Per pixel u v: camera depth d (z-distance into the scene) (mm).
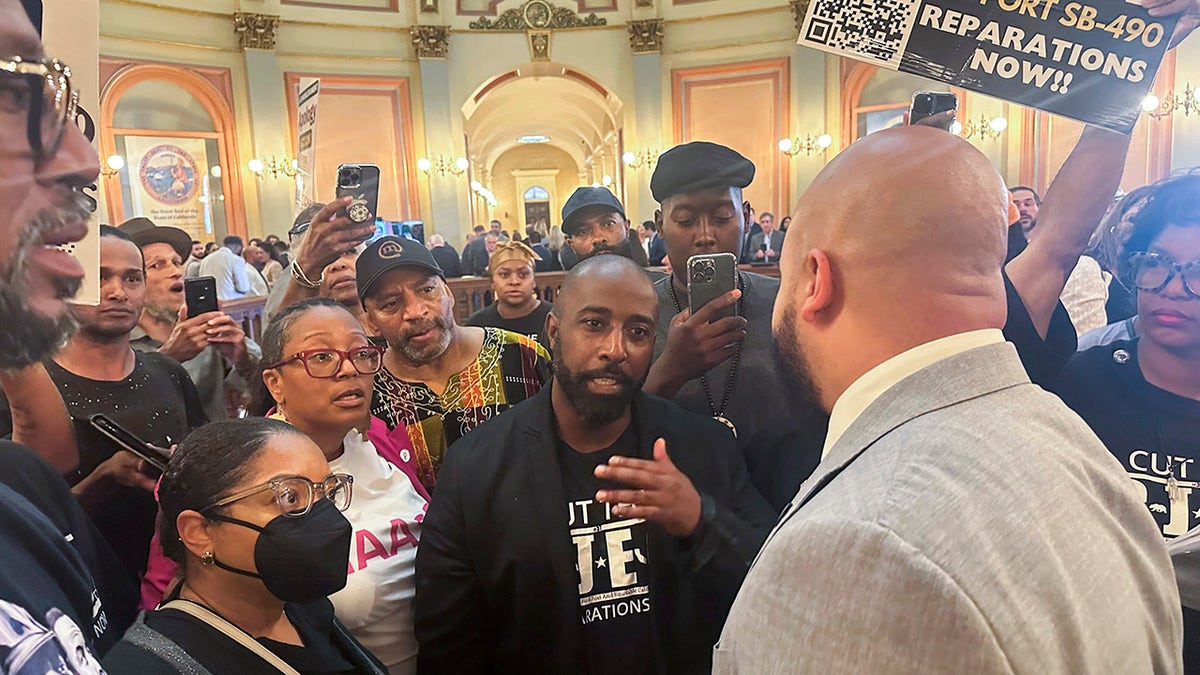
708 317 1165
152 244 2061
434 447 1635
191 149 9016
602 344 1003
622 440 1104
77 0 559
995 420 558
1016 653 457
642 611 1043
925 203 586
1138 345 1158
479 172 19203
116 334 1406
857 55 864
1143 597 571
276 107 9336
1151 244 1062
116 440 1257
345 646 1073
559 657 1062
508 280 2576
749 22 8508
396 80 9953
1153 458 1094
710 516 966
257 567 927
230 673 876
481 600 1120
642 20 8828
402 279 1613
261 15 9008
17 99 483
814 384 688
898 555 483
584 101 13984
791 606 528
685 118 8984
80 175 534
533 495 1065
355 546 1193
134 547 1295
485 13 9930
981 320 596
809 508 578
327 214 1594
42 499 907
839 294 626
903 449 550
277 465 950
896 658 469
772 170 8586
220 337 1724
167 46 8602
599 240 2293
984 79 857
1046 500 527
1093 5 836
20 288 495
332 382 1225
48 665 571
